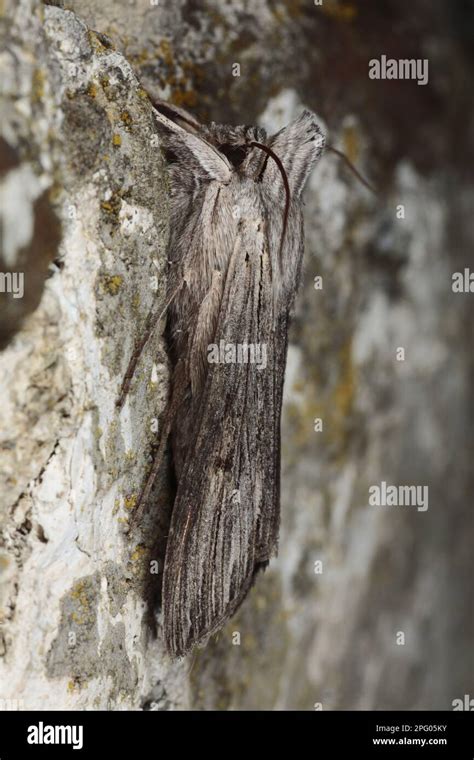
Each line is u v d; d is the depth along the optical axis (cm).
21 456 10
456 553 15
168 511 11
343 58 12
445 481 15
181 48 11
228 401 10
